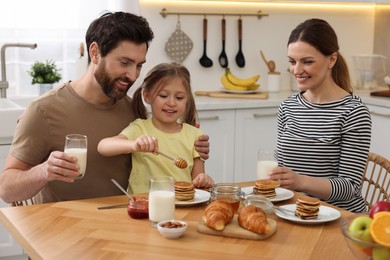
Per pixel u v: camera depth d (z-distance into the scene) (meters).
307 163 2.55
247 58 4.59
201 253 1.62
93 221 1.87
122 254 1.60
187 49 4.39
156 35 4.30
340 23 4.86
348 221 1.53
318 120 2.55
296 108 2.65
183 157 2.49
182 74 2.49
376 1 4.62
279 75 4.56
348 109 2.49
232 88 4.27
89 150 2.34
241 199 2.14
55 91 2.35
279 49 4.68
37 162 2.31
